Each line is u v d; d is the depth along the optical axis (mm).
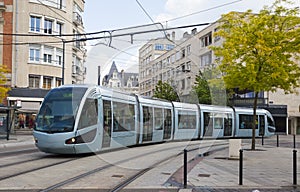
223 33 19516
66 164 13773
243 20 19281
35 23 38031
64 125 15562
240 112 33500
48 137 15430
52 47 39000
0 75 30188
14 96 36438
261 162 14906
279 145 26609
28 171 11891
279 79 18672
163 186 9555
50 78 38969
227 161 15211
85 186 9469
